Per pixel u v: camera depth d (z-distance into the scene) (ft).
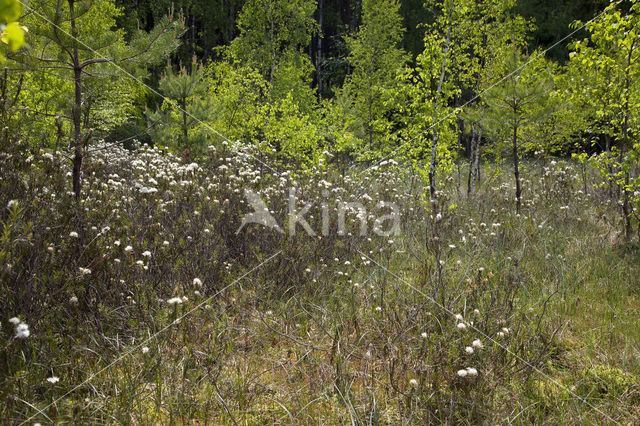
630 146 22.22
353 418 9.43
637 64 20.80
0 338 9.27
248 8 72.64
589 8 83.10
